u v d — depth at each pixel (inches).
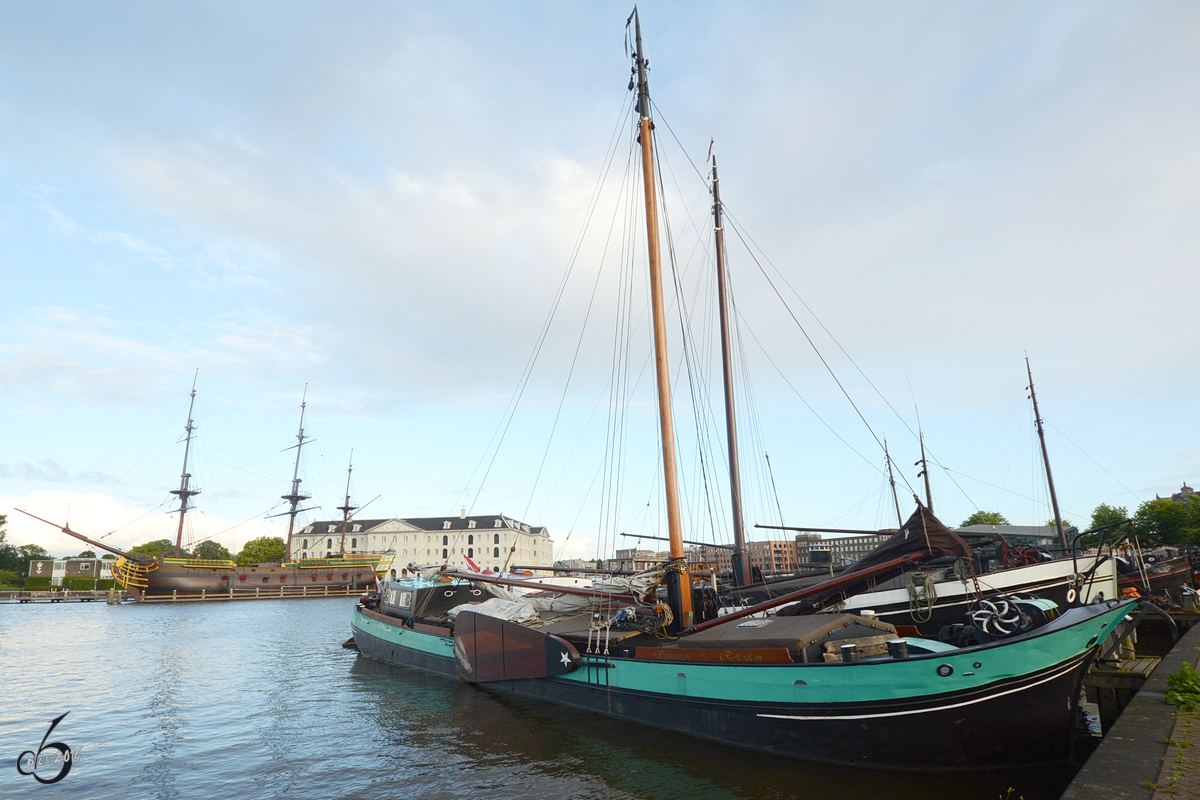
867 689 423.8
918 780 414.0
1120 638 530.3
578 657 618.5
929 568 606.9
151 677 940.0
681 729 526.0
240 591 3417.8
